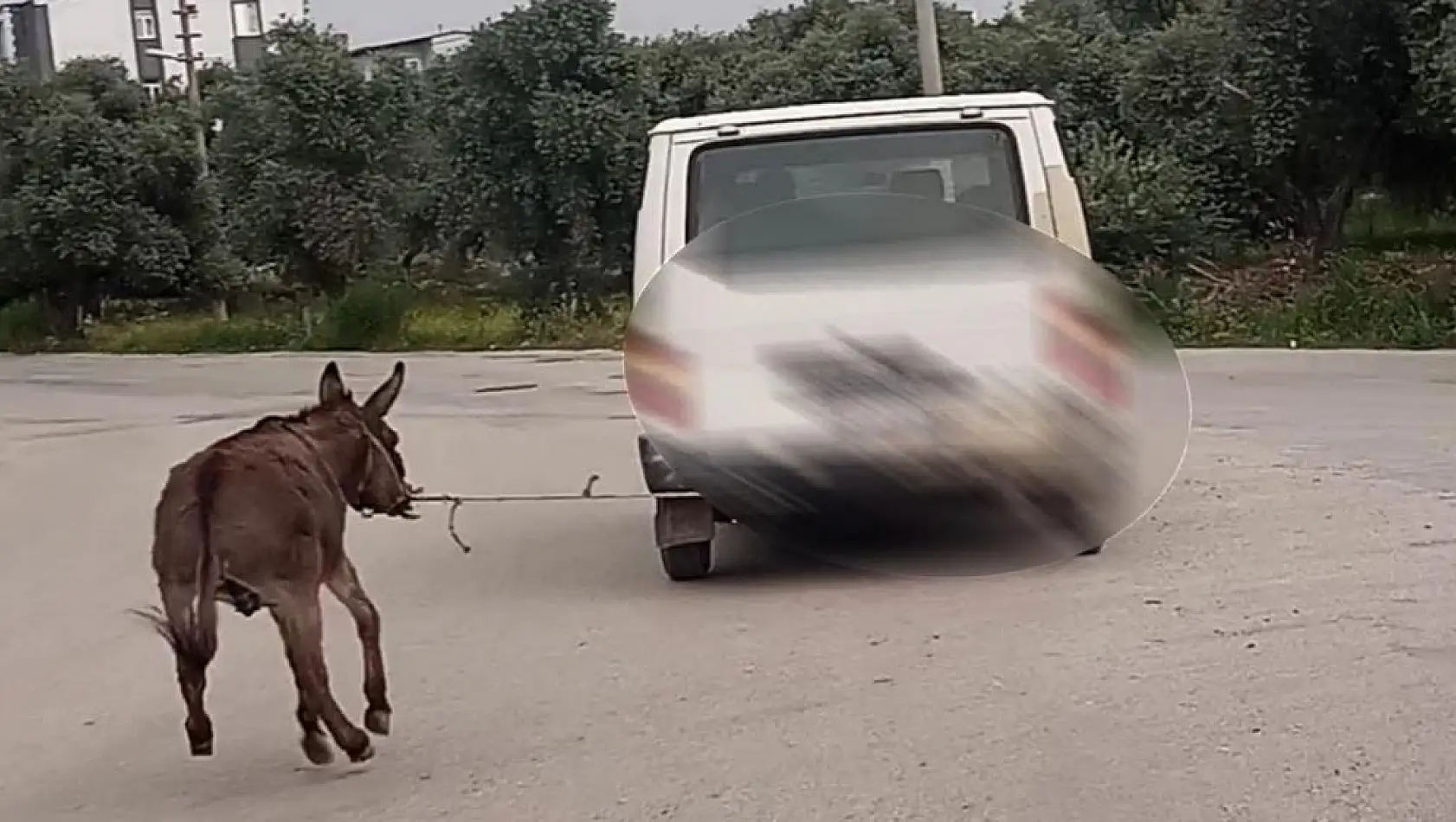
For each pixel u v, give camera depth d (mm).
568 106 35656
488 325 37531
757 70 40469
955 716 6738
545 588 9945
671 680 7594
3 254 43344
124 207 43000
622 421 18641
